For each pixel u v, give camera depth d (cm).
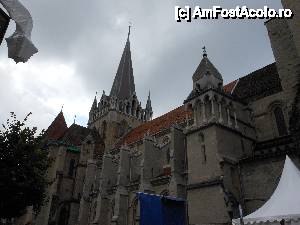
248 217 1619
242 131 3425
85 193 5341
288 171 1683
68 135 6888
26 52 945
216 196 2738
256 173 2814
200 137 3194
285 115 3381
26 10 955
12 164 2280
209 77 3459
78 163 6072
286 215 1455
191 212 2898
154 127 5825
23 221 4931
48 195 5459
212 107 3198
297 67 2873
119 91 8150
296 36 2644
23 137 2422
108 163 5112
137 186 4256
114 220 4131
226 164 2897
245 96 3869
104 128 7656
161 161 4406
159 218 1817
